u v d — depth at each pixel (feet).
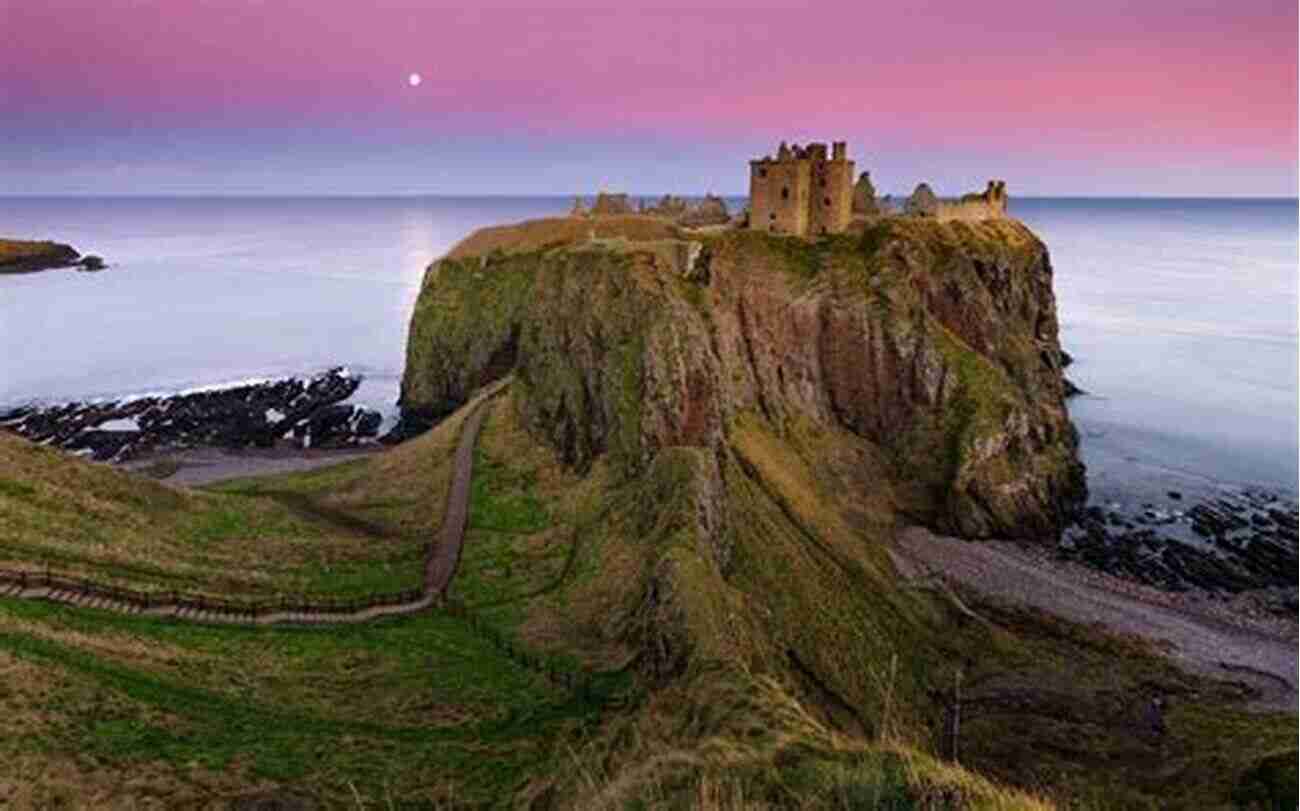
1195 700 211.20
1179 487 375.04
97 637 153.99
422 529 241.96
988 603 259.80
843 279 367.25
